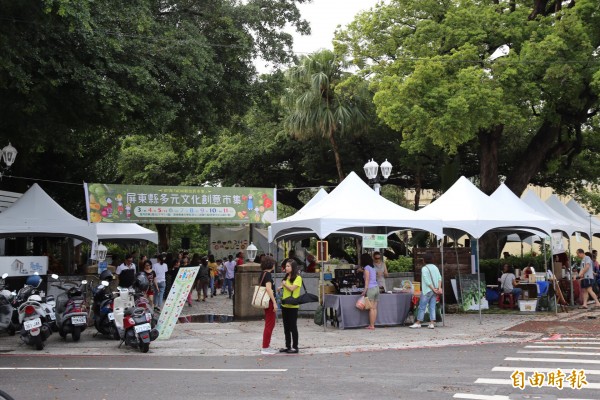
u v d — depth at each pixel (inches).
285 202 1582.2
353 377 364.2
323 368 400.2
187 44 741.9
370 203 665.0
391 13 1059.9
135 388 339.3
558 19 987.3
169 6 842.2
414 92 935.0
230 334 586.2
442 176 1153.4
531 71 924.6
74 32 611.2
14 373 391.5
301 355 467.2
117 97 642.2
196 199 837.8
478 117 906.1
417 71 922.1
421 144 969.5
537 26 980.6
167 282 954.7
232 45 828.0
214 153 1470.2
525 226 708.0
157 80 738.2
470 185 743.7
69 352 494.0
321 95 1200.2
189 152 1491.1
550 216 862.5
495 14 982.4
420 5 1042.7
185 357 464.1
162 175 1523.1
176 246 1793.8
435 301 621.0
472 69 910.4
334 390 326.3
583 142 1167.6
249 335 578.2
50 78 606.9
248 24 881.5
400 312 634.8
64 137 779.4
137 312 495.2
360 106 1243.8
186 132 855.7
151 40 722.8
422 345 510.0
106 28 659.4
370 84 1048.8
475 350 475.8
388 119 948.6
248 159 1425.9
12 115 680.4
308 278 754.2
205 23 848.3
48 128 702.5
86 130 829.8
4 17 555.2
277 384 345.1
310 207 733.9
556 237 872.3
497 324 645.3
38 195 694.5
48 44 608.7
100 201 798.5
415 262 809.5
